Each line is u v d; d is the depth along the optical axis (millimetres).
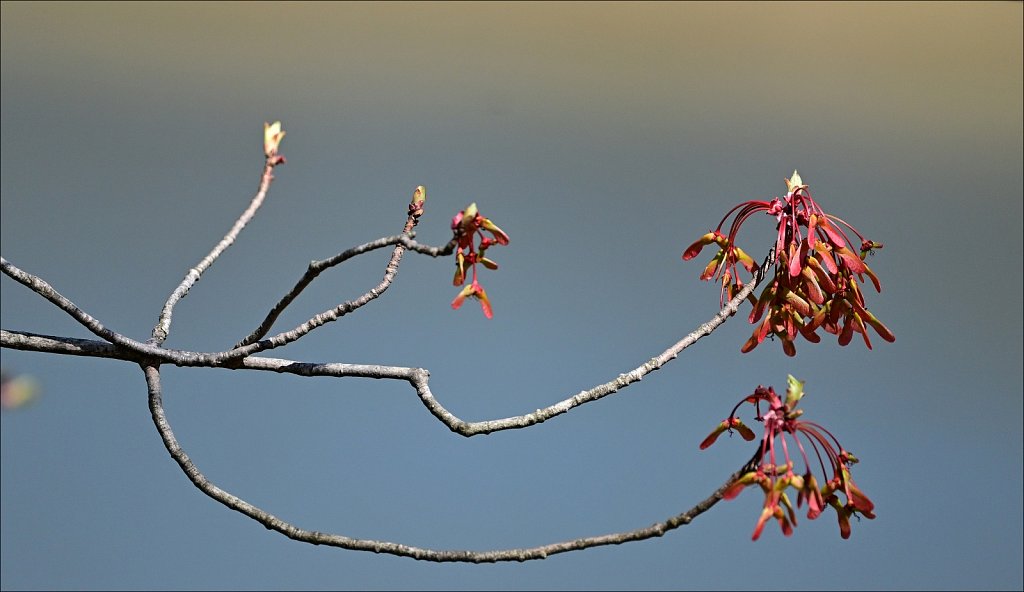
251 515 2211
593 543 2191
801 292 2240
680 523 2184
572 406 2229
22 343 2229
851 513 2186
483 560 2195
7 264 2219
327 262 2223
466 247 2191
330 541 2205
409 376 2234
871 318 2238
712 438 2195
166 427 2225
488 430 2225
